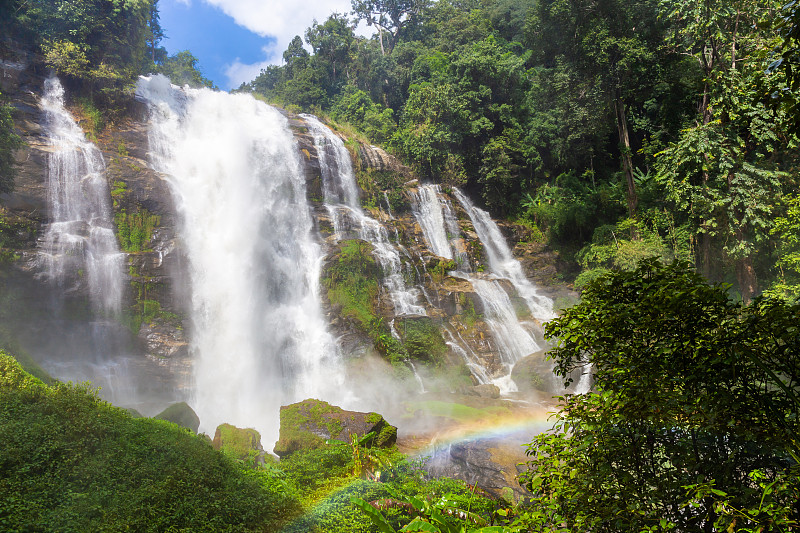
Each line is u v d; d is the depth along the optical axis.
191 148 29.00
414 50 54.53
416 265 29.03
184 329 22.00
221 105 32.81
